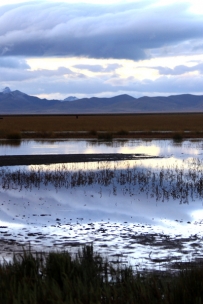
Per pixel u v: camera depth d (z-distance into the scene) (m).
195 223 12.53
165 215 13.54
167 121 94.62
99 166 25.38
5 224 12.21
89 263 7.50
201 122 86.94
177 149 36.28
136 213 13.81
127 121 95.69
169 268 8.32
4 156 29.52
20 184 19.12
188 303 5.95
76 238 10.75
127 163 26.91
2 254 9.23
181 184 19.25
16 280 6.66
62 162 27.16
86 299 5.99
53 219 12.89
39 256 9.02
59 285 6.60
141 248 9.88
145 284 6.56
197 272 6.74
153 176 21.56
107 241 10.48
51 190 17.78
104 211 14.08
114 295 6.19
